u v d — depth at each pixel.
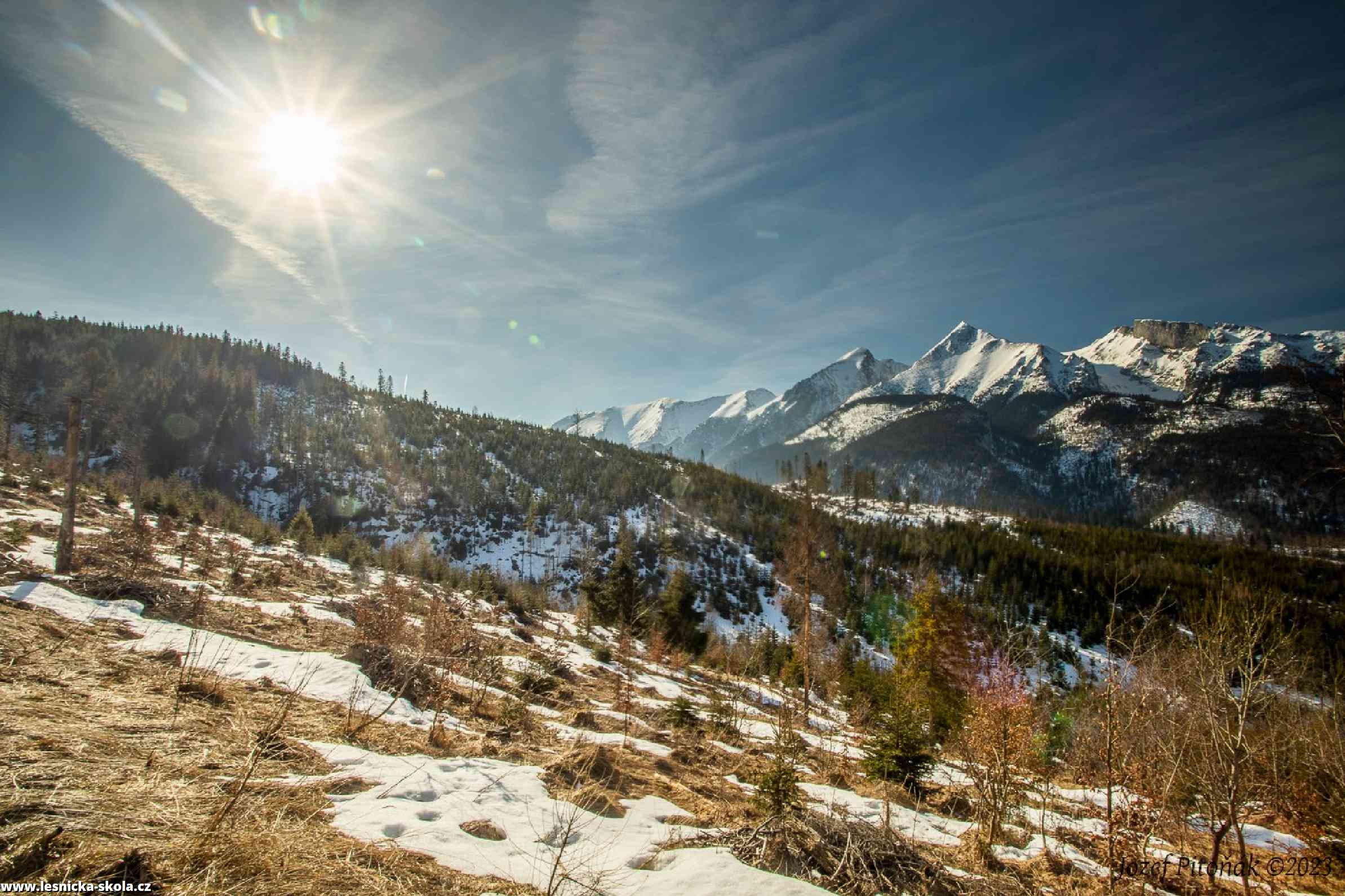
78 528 24.36
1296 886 7.64
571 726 11.17
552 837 5.16
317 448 115.38
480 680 13.67
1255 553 83.69
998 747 8.67
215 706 7.06
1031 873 6.95
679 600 36.09
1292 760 8.43
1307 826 8.73
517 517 106.31
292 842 3.79
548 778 7.00
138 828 3.41
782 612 73.19
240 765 5.20
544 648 22.28
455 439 144.00
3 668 6.49
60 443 84.69
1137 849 7.18
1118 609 7.55
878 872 5.06
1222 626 6.80
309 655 11.29
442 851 4.37
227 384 120.81
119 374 109.56
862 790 10.38
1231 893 6.93
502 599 36.72
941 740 15.37
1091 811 9.22
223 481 94.31
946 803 10.03
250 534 45.50
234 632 12.77
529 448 148.75
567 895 3.93
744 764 10.68
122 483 51.75
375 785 5.68
